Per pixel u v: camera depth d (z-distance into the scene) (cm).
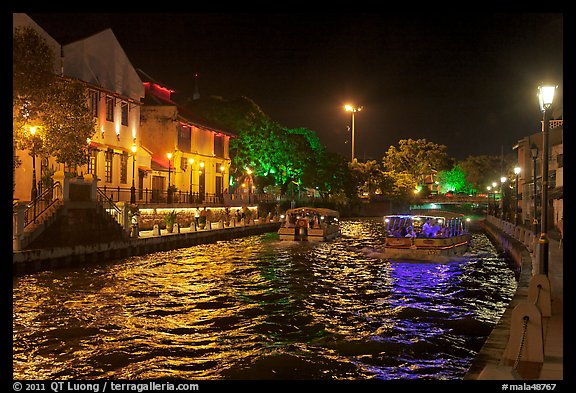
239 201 5766
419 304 1859
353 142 8906
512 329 921
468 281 2384
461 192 12838
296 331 1483
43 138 2578
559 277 1734
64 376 1130
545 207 1318
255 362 1224
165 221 3991
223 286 2148
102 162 3809
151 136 5000
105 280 2200
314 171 7819
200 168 5481
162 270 2528
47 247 2386
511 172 8631
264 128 6825
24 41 2491
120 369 1174
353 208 9431
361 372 1165
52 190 2559
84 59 3641
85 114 2736
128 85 4247
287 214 4444
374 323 1580
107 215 2859
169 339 1392
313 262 2981
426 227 3331
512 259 2888
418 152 12006
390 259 3133
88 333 1434
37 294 1898
